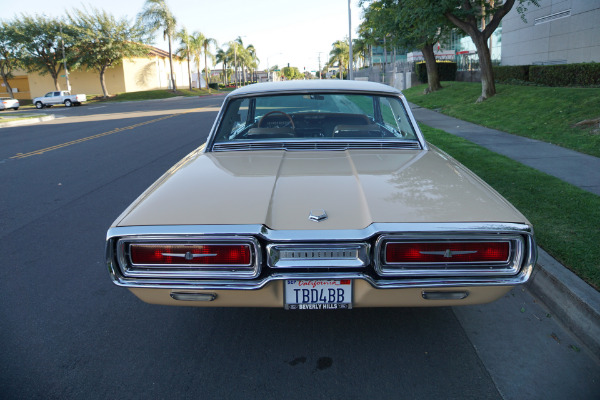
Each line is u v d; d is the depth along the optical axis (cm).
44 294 353
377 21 1984
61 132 1596
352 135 341
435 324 297
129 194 658
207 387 238
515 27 2419
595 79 1470
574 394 229
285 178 257
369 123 367
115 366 259
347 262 209
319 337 284
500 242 209
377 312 314
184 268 212
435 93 2080
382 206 220
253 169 274
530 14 2269
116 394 234
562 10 2006
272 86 358
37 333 296
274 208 223
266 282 210
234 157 303
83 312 324
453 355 263
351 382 239
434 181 250
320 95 346
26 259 425
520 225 208
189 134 1358
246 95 348
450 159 307
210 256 210
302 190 240
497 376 243
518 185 564
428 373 246
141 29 4509
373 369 250
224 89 7500
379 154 304
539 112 1145
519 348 269
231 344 278
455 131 1095
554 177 606
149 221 215
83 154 1044
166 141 1216
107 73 4875
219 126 336
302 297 219
